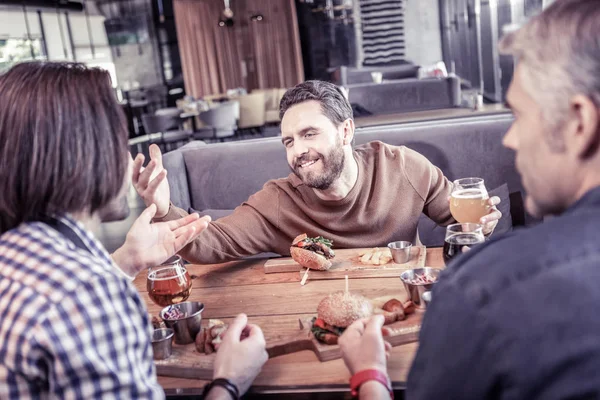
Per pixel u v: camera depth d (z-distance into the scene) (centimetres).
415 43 965
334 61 1026
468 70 809
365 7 980
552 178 61
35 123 80
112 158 87
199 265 174
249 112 839
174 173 276
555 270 52
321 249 158
